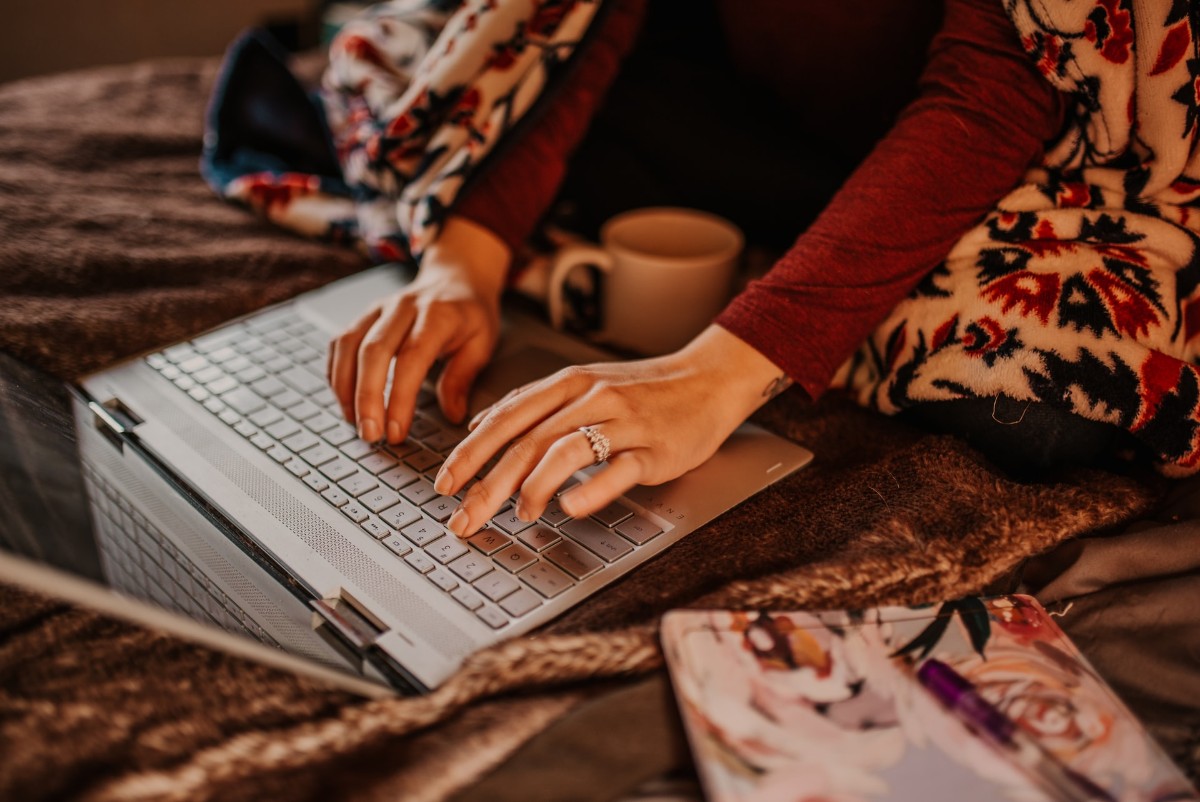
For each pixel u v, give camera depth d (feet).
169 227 2.89
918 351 2.09
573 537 1.73
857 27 2.57
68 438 1.84
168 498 1.78
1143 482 2.09
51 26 5.33
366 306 2.51
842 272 1.97
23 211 2.83
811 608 1.58
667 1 3.28
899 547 1.70
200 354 2.29
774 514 1.84
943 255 2.05
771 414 2.23
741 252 2.57
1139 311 1.92
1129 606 1.66
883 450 2.09
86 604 1.23
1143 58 1.84
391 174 2.72
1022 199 2.06
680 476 1.90
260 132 3.24
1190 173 2.00
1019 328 1.93
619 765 1.30
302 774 1.27
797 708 1.38
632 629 1.49
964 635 1.54
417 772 1.26
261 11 6.09
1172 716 1.48
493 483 1.69
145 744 1.28
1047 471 1.99
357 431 2.03
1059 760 1.34
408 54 2.99
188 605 1.49
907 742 1.34
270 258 2.75
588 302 2.72
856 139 2.84
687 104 3.04
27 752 1.24
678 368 1.92
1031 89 1.97
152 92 3.77
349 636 1.51
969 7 2.02
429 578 1.63
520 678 1.41
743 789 1.24
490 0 2.55
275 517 1.77
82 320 2.36
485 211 2.54
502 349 2.37
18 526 1.40
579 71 2.67
